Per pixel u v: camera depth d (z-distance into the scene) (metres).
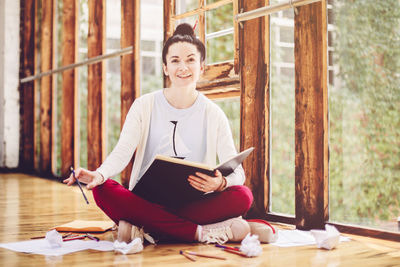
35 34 5.93
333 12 3.73
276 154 3.74
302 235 2.16
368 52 3.58
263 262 1.66
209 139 2.08
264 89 2.68
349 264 1.64
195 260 1.66
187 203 1.94
